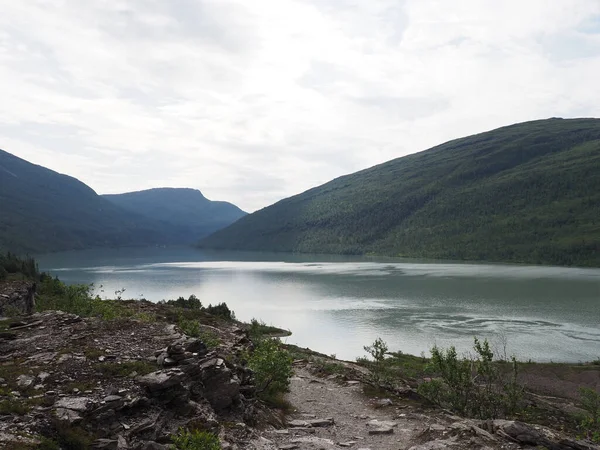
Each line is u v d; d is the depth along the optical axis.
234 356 26.48
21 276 71.44
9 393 13.76
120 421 13.62
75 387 14.54
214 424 15.66
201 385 17.48
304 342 80.94
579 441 19.41
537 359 69.31
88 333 20.94
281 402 23.75
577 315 103.00
